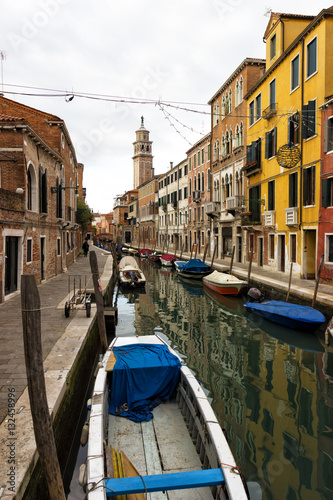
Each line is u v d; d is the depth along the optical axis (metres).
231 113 26.95
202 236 34.72
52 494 3.69
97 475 3.79
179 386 6.21
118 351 6.93
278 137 19.02
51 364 6.69
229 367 9.13
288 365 9.24
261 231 21.56
